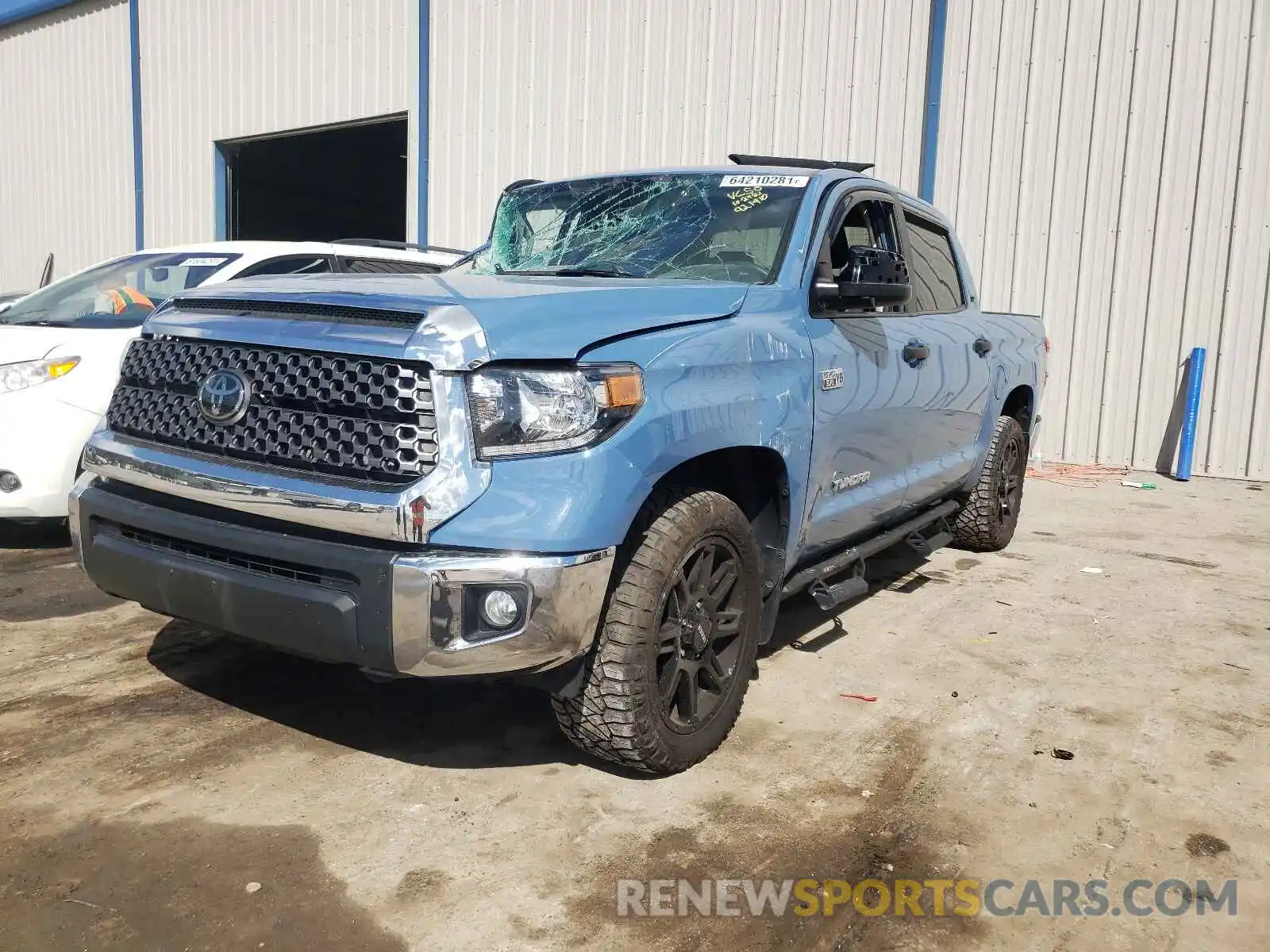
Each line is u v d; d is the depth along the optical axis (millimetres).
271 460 2801
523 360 2641
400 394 2592
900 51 10375
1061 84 9656
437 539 2557
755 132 11305
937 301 5176
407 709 3559
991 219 10070
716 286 3418
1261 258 8992
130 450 3098
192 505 2949
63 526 6004
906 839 2807
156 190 17781
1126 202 9477
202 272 6043
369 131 15727
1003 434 5977
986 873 2662
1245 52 8898
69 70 18797
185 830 2725
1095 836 2861
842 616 4832
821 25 10797
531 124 12992
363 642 2615
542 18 12766
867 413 3953
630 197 4336
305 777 3041
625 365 2783
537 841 2725
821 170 4207
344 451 2682
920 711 3703
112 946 2248
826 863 2676
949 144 10195
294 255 6379
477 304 2715
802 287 3674
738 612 3271
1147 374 9531
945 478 5129
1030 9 9719
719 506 3098
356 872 2553
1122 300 9578
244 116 16266
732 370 3148
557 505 2600
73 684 3693
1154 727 3609
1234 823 2953
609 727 2891
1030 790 3115
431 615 2555
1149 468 9586
